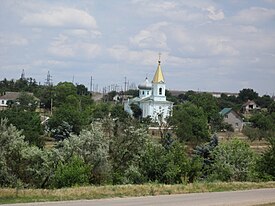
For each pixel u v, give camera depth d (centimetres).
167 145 4812
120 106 15375
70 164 3662
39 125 8581
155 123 11006
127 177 4038
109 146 4341
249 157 4997
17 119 8312
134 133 4441
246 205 2508
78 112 10538
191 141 10581
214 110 15788
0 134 3684
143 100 16538
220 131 14662
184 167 3941
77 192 2544
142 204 2316
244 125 15450
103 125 4609
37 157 3734
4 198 2323
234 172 4653
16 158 3697
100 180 3997
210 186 3203
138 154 4347
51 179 3694
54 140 8506
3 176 3594
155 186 2959
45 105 17725
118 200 2420
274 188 3434
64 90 17775
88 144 4131
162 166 3947
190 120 11106
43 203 2205
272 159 4603
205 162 5166
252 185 3462
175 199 2572
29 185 3656
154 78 16562
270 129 12631
